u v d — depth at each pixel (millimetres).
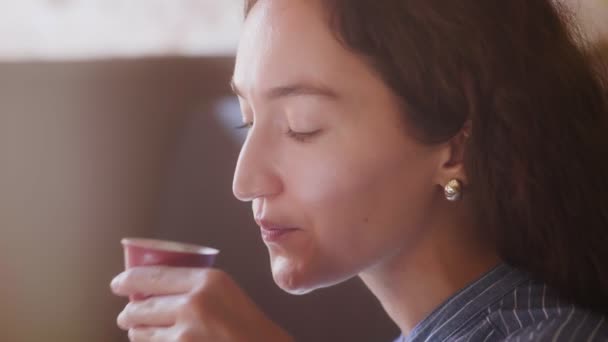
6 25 2562
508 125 991
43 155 2455
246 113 1045
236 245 2230
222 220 2268
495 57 990
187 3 2734
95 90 2490
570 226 1010
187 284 964
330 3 960
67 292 2484
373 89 958
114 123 2488
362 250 980
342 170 958
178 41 2701
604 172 1045
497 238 1010
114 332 2508
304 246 978
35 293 2469
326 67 954
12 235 2439
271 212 981
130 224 2453
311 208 968
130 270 992
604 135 1058
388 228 983
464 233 1027
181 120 2502
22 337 2455
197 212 2291
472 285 1019
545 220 1001
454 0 986
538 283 1014
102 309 2500
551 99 1016
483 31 989
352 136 958
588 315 966
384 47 953
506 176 996
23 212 2447
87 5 2633
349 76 954
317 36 960
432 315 1026
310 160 963
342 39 951
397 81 956
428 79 967
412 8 966
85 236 2479
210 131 2375
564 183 1011
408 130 970
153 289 974
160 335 948
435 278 1026
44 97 2457
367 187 965
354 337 2119
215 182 2309
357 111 957
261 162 979
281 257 988
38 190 2453
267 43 981
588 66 1076
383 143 962
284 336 958
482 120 989
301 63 959
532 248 1013
